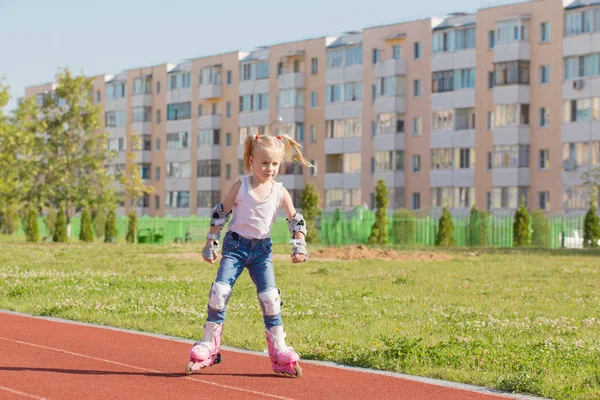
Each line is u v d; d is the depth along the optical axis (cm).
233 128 8319
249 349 1022
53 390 761
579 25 5981
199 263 2808
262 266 842
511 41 6206
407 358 924
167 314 1363
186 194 8738
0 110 5700
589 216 4647
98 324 1258
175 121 8856
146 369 864
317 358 955
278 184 847
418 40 6869
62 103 9644
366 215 5388
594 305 1658
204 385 791
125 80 9388
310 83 7656
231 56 8325
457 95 6612
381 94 7012
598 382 823
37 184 5756
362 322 1323
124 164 9294
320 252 3572
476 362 925
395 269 2656
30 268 2470
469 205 6562
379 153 7025
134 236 5244
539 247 4416
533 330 1256
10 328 1190
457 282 2180
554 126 6081
